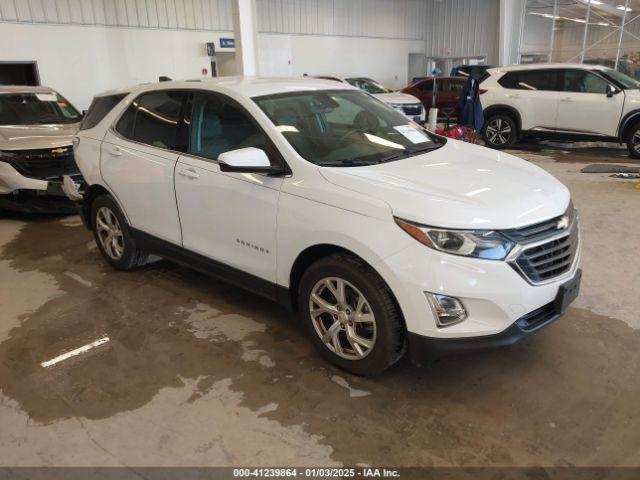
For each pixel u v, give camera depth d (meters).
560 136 9.93
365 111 3.68
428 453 2.35
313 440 2.45
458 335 2.44
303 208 2.82
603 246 4.80
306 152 3.01
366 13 22.09
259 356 3.17
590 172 8.05
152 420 2.63
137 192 3.95
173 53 16.30
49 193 6.16
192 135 3.55
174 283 4.28
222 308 3.82
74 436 2.53
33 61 13.55
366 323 2.75
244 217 3.16
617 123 9.16
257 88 3.43
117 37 15.00
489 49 22.64
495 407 2.65
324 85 3.80
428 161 3.12
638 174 7.64
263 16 18.73
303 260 2.98
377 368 2.74
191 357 3.19
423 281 2.41
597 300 3.75
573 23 17.77
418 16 24.20
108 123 4.27
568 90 9.76
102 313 3.79
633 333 3.30
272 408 2.69
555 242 2.63
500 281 2.40
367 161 3.05
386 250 2.49
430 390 2.80
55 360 3.20
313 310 2.98
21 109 7.39
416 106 13.19
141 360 3.17
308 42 20.38
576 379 2.86
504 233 2.43
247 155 2.85
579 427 2.49
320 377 2.94
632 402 2.66
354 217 2.61
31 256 5.09
